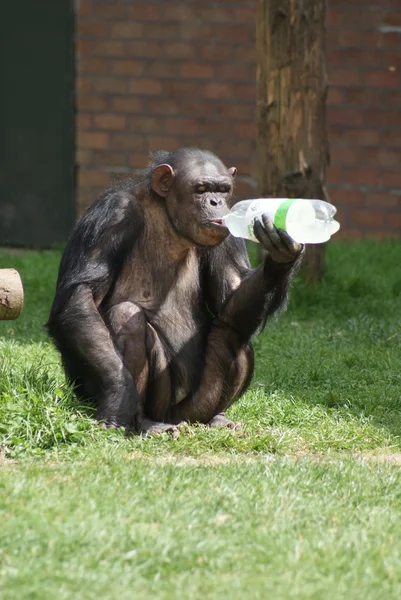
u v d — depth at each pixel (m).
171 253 12.26
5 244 29.36
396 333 18.41
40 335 17.64
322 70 20.52
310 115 20.47
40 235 29.19
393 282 22.66
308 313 20.16
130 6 28.77
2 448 10.89
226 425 12.42
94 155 29.11
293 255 11.11
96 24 28.77
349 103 29.03
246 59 29.02
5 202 29.16
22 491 9.17
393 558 8.15
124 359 11.84
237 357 12.33
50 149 28.94
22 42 28.69
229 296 12.33
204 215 11.71
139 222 12.16
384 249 26.25
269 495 9.42
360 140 29.14
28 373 12.56
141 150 29.19
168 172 11.90
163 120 29.14
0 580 7.50
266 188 20.80
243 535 8.46
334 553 8.13
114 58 28.89
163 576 7.72
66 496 9.13
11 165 29.06
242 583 7.61
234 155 29.27
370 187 29.27
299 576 7.74
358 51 28.89
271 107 20.56
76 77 28.89
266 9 20.47
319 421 13.01
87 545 8.09
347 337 18.42
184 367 12.27
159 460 10.84
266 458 11.07
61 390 11.92
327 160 20.92
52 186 29.03
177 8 28.83
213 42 28.94
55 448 10.90
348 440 12.27
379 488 9.97
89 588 7.45
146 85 29.03
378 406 14.05
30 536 8.14
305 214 10.95
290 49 20.34
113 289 12.23
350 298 20.98
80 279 11.75
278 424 12.94
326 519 8.98
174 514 8.85
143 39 28.89
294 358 16.55
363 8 28.77
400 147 29.19
